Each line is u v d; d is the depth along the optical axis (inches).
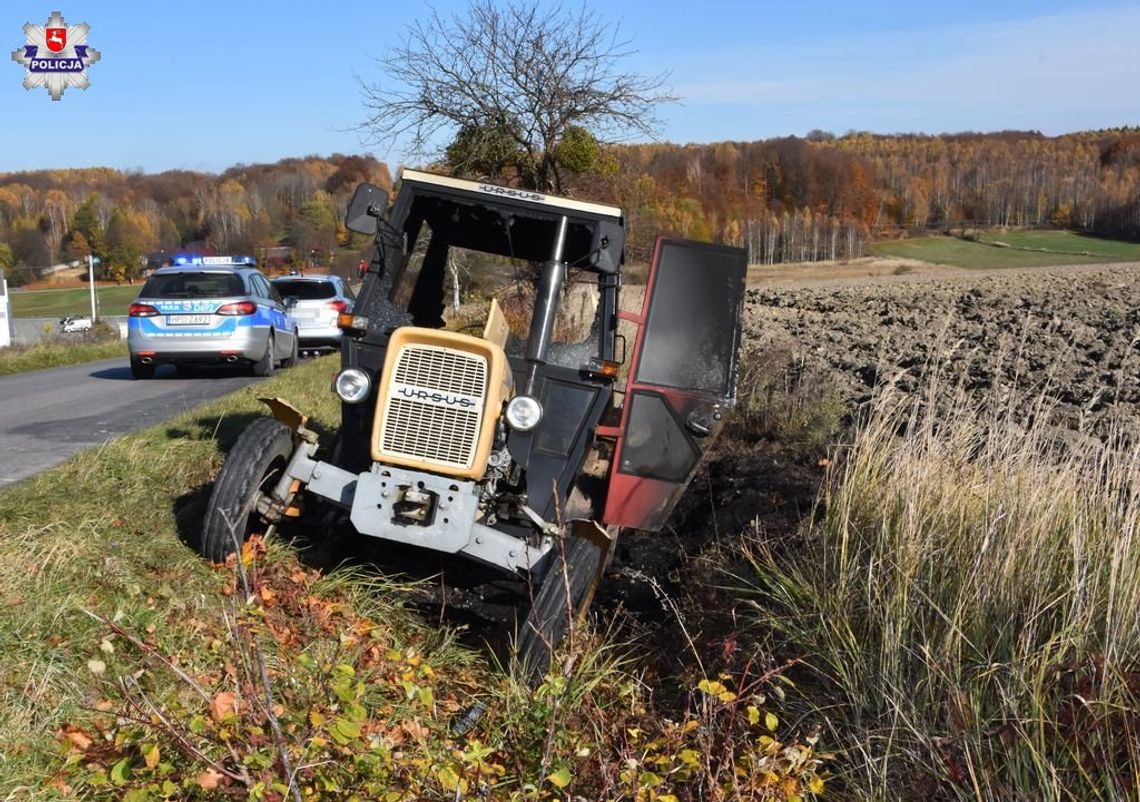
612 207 247.8
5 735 150.6
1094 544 190.5
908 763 161.9
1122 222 4832.7
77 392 573.0
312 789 141.8
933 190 5049.2
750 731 178.4
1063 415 371.2
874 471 242.7
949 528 213.0
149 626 184.9
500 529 236.4
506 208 249.6
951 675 170.9
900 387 470.0
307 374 555.2
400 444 213.5
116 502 259.8
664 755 163.5
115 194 3585.1
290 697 163.9
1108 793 142.8
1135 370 522.6
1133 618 168.6
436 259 269.7
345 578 232.8
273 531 243.3
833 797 163.8
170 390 570.6
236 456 227.3
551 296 246.2
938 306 1170.0
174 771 144.5
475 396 212.2
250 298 629.0
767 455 359.6
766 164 4274.1
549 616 199.9
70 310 3046.3
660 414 248.4
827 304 1348.4
